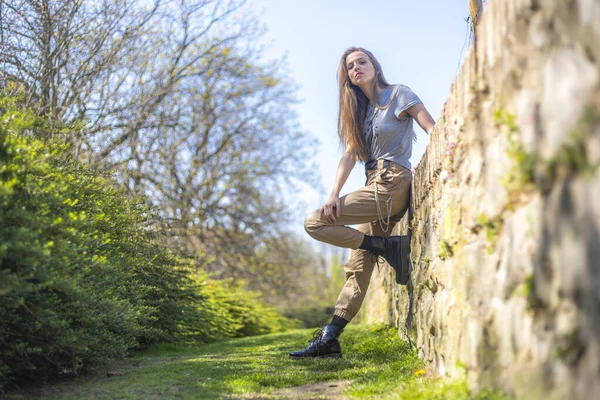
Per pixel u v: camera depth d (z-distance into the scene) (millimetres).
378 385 2908
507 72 1922
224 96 13969
